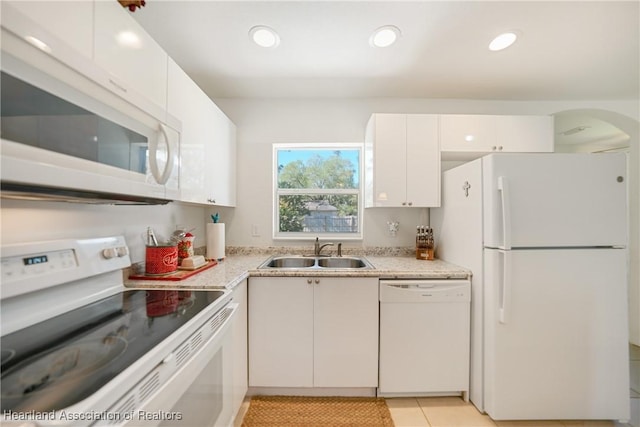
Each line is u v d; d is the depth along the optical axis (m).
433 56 1.72
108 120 0.85
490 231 1.48
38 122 0.65
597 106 2.33
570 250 1.43
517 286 1.42
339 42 1.59
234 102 2.37
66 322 0.89
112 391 0.54
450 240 1.94
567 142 3.63
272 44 1.60
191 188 1.49
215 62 1.79
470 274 1.64
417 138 2.04
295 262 2.25
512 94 2.24
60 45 0.69
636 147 2.39
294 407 1.59
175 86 1.34
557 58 1.74
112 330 0.82
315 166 2.53
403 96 2.30
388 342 1.64
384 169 2.04
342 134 2.37
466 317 1.63
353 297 1.65
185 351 0.83
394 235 2.37
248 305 1.66
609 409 1.43
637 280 2.38
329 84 2.10
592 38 1.54
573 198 1.43
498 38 1.55
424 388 1.64
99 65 0.88
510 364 1.44
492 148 2.05
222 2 1.30
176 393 0.75
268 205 2.38
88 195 0.89
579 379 1.44
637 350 2.29
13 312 0.82
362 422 1.49
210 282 1.34
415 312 1.63
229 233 2.38
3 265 0.78
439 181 2.04
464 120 2.06
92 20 0.85
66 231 1.06
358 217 2.51
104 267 1.10
